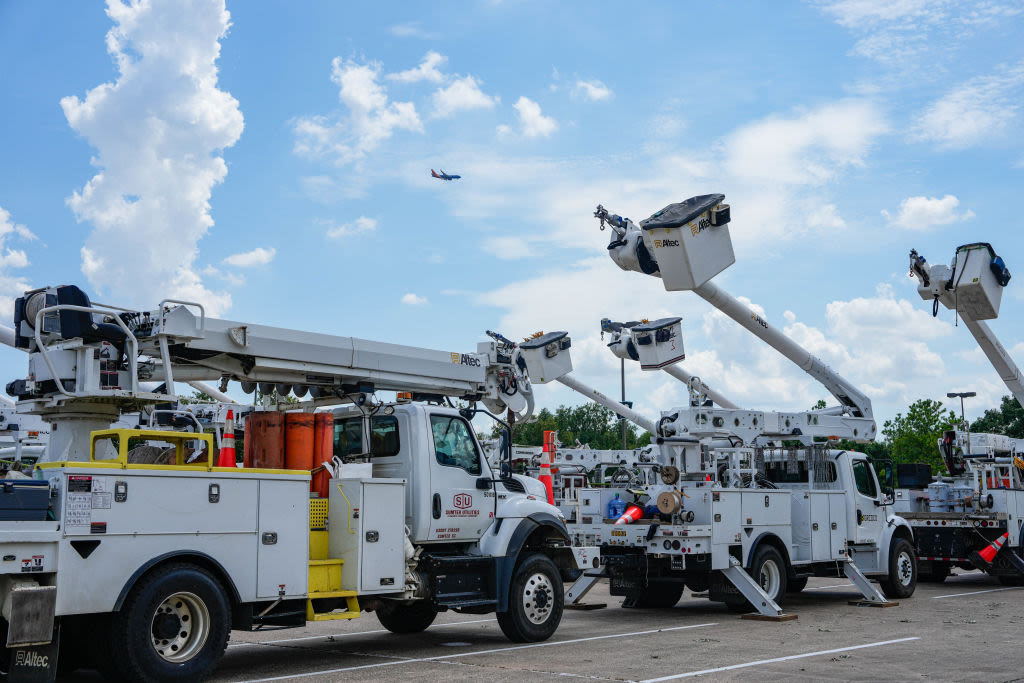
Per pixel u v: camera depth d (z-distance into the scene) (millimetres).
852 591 17594
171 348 9227
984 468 20094
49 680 7148
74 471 7383
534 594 10938
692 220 13242
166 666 7648
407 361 11039
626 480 15062
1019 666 9211
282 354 9812
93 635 7672
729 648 10406
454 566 10227
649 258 14406
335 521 9453
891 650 10273
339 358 10328
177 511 7957
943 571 20016
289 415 9539
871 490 16172
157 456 9453
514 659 9625
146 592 7621
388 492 9648
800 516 14914
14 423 18844
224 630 8062
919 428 54344
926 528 19688
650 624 12750
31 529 7109
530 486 11500
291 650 10422
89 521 7398
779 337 17453
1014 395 21578
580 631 12000
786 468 15969
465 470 10680
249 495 8500
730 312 16562
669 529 13094
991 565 19156
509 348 12688
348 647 10648
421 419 10359
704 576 13672
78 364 8570
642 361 17688
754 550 13797
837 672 8836
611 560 13586
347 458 10594
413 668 9070
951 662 9445
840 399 18516
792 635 11547
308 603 8961
